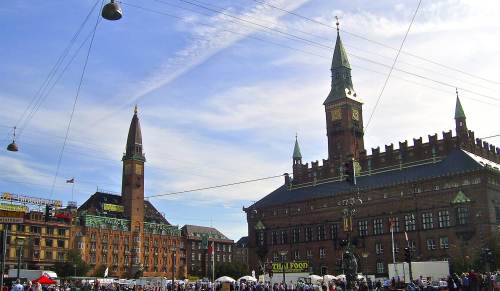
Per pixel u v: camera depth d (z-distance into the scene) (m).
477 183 110.94
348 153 147.88
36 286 45.78
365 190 130.62
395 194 124.94
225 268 185.62
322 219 139.38
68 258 156.62
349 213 66.75
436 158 125.69
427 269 72.69
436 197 117.31
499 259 90.25
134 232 188.50
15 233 154.38
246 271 186.75
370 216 128.50
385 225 125.19
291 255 144.88
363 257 127.56
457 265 95.75
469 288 48.75
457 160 118.06
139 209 192.88
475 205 110.44
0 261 31.38
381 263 124.06
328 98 156.62
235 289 83.19
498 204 112.81
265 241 152.88
